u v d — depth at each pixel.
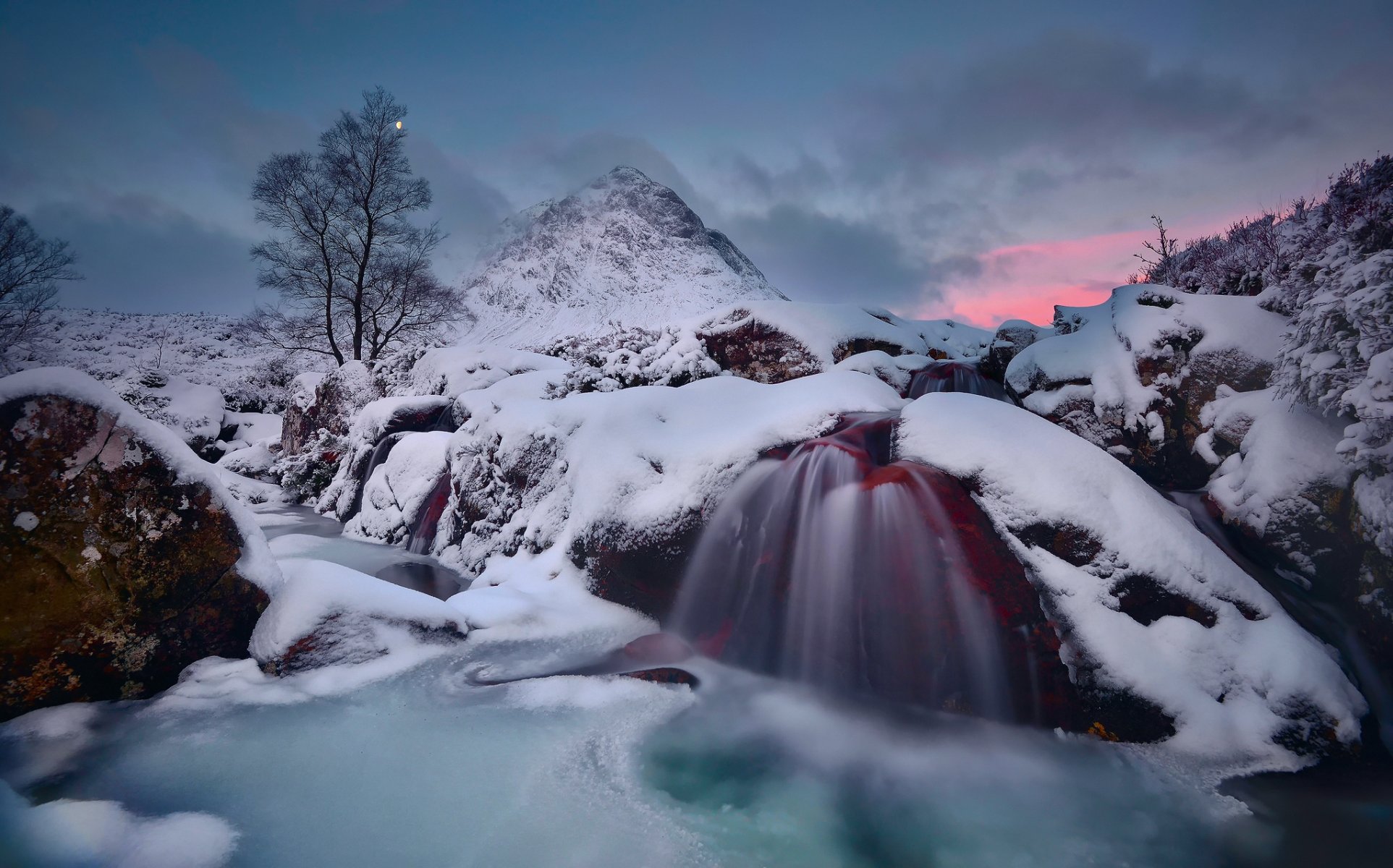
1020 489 4.50
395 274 25.83
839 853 3.00
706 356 10.23
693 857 2.92
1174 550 4.20
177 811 3.04
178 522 4.33
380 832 2.97
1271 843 3.06
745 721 4.20
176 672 4.32
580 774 3.52
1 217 24.69
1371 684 4.23
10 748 3.51
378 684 4.36
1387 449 4.14
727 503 5.53
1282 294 6.01
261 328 25.83
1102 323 6.86
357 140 25.22
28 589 3.86
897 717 4.26
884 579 4.64
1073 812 3.33
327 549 9.07
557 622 5.53
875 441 5.48
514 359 13.70
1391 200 4.77
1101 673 3.94
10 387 3.96
